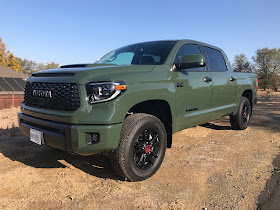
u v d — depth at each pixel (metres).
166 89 2.98
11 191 2.51
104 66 2.85
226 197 2.37
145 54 3.59
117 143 2.40
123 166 2.53
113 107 2.36
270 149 3.96
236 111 5.03
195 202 2.28
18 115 3.15
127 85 2.50
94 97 2.35
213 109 4.13
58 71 2.66
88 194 2.44
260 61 34.56
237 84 4.88
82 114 2.34
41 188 2.57
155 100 2.95
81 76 2.41
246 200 2.30
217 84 4.15
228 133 5.13
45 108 2.68
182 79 3.31
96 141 2.35
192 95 3.51
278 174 2.90
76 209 2.17
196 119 3.69
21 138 4.82
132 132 2.54
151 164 2.85
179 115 3.28
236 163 3.31
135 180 2.69
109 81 2.38
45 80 2.72
